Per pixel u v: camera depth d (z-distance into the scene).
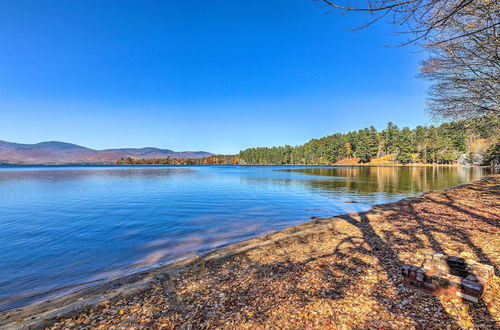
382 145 137.38
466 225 8.61
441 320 3.46
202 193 24.97
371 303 4.09
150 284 5.69
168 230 11.51
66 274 6.95
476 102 13.34
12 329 4.19
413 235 8.02
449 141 101.69
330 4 2.97
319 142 164.00
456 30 7.59
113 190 27.89
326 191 26.12
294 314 4.00
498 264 5.10
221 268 6.55
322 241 8.34
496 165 62.66
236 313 4.21
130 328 4.04
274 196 22.67
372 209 14.28
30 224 12.74
